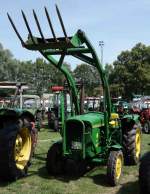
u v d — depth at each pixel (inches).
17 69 2174.0
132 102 764.0
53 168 322.0
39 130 708.7
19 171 305.7
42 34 286.8
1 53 2070.6
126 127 377.1
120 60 1756.9
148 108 724.0
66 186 293.7
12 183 298.8
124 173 338.0
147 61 1733.5
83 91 348.8
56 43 288.8
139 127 389.4
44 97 1105.4
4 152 287.9
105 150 321.4
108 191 284.7
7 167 290.7
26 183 300.5
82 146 302.2
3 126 307.4
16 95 555.5
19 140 311.7
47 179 312.5
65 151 307.3
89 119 314.2
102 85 332.2
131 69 1724.9
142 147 487.2
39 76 2465.6
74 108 345.7
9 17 291.1
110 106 339.6
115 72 1739.7
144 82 1701.5
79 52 317.1
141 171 248.7
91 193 278.1
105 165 354.3
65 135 307.7
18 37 296.0
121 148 324.5
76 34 300.2
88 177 321.1
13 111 310.0
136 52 1721.2
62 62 322.7
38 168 348.2
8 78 2046.0
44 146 478.9
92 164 338.6
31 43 293.9
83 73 1989.4
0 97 569.6
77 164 346.3
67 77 333.7
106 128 331.3
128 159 369.7
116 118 347.3
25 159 319.0
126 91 1717.5
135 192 282.4
